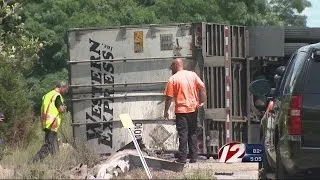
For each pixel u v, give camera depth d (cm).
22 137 5419
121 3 9662
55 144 4391
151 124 4619
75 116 4728
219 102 4647
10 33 6475
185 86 3978
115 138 4662
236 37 4834
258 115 4856
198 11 10262
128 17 9388
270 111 3591
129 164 3631
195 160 4053
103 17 9188
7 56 5884
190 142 4047
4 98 5316
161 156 4441
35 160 4144
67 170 3678
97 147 4684
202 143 4556
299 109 2902
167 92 4012
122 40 4653
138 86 4644
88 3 9400
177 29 4584
